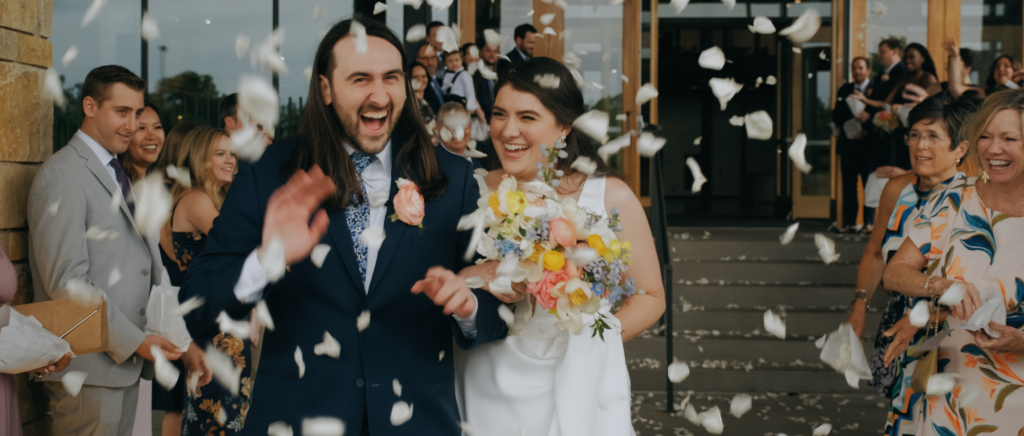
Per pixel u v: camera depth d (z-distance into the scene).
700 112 20.23
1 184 2.46
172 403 3.19
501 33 7.55
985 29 7.61
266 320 1.33
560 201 1.64
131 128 2.58
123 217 2.55
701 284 5.90
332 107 1.47
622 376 1.73
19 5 2.53
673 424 4.30
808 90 8.79
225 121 4.04
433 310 1.51
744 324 5.41
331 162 1.43
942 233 2.17
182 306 1.33
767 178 14.98
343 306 1.42
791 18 9.30
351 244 1.44
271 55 1.41
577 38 7.76
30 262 2.51
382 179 1.52
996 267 2.03
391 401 1.42
